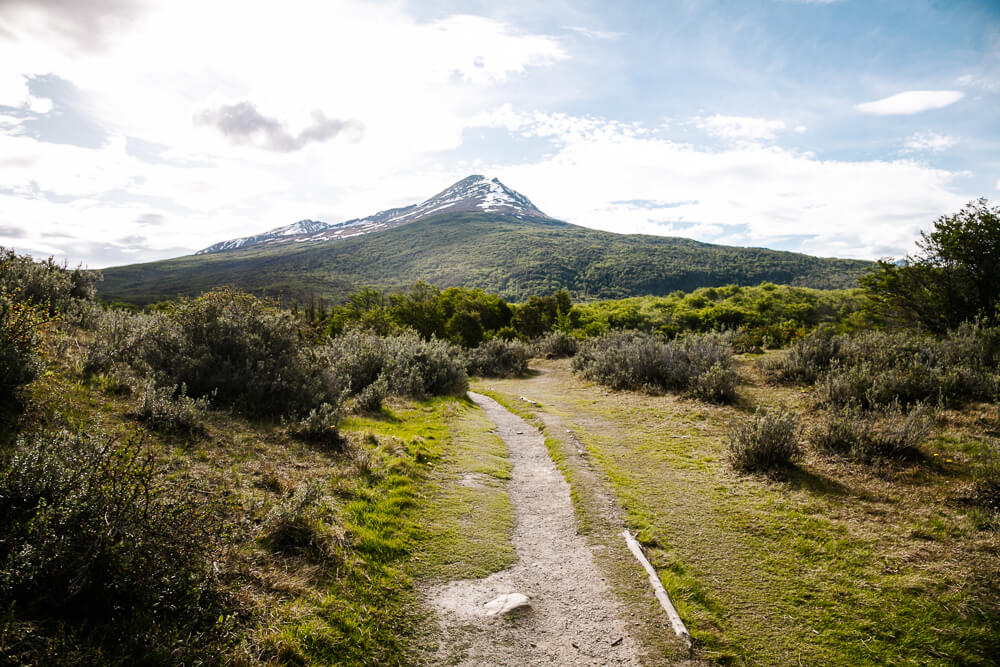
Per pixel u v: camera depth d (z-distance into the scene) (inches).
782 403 445.1
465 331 1862.7
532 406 557.6
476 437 399.5
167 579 125.3
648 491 275.7
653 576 187.5
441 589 177.9
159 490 145.5
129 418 230.8
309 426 294.2
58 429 185.9
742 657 146.7
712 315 2433.6
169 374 307.7
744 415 426.6
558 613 169.2
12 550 112.7
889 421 318.3
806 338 573.3
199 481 195.2
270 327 375.2
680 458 332.5
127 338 330.6
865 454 288.0
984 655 144.5
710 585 183.3
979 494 230.4
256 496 200.2
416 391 549.3
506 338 1723.7
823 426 328.2
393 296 2063.2
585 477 299.0
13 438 169.6
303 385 352.5
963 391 367.6
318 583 161.2
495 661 143.9
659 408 485.4
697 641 153.6
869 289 670.5
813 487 262.4
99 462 140.1
